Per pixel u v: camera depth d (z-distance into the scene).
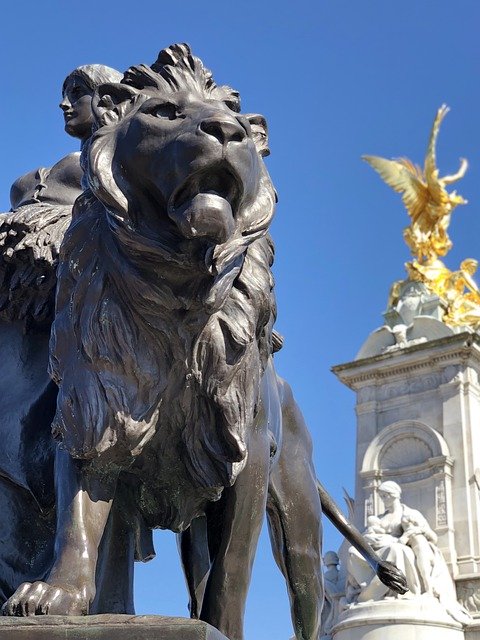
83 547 2.31
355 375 18.61
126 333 2.33
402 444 17.78
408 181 22.20
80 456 2.33
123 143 2.27
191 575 2.93
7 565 2.72
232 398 2.38
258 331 2.46
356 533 3.53
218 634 2.08
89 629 2.04
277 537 3.15
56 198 2.99
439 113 22.88
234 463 2.42
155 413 2.38
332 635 15.57
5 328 2.88
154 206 2.25
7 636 2.04
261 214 2.30
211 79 2.42
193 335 2.34
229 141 2.16
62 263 2.42
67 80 2.93
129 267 2.30
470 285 19.70
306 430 3.25
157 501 2.60
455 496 16.92
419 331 18.64
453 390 17.73
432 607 15.18
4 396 2.77
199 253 2.22
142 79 2.37
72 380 2.35
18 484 2.70
